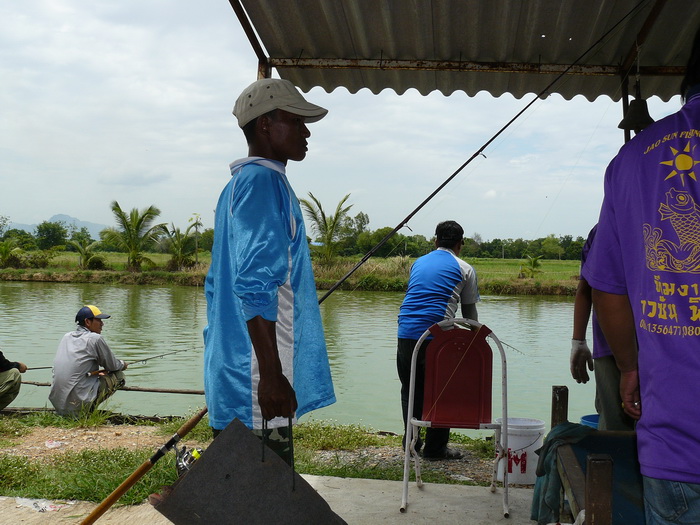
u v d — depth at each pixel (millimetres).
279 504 2008
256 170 2240
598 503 1827
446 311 4809
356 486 3984
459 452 4988
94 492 3859
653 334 1635
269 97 2338
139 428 6227
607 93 4996
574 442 2465
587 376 3416
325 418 8453
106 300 30156
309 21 4137
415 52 4469
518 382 11336
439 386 3732
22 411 7078
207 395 2287
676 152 1667
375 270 42312
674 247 1624
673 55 4445
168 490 2062
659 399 1606
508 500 3635
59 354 6773
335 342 16828
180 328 19516
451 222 5066
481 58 4523
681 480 1554
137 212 48156
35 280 45906
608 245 1814
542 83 4855
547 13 3953
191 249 50062
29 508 3672
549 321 23016
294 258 2289
